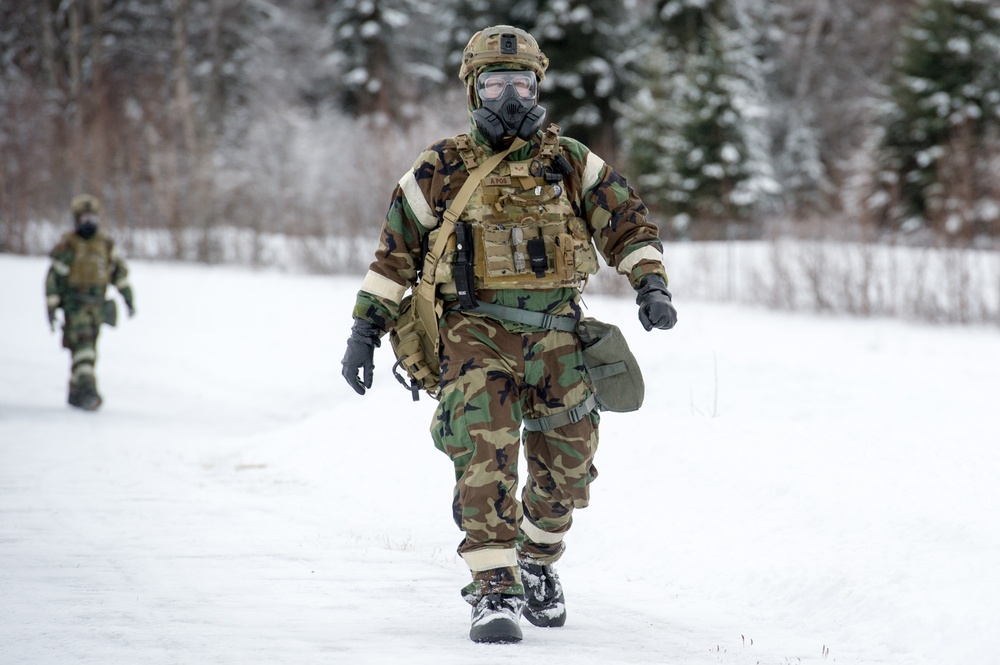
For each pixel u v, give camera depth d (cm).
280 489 2194
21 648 1030
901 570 1291
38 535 1670
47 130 11381
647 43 12362
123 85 13488
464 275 1141
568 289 1172
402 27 14962
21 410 3503
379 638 1100
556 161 1177
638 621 1257
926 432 1977
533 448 1192
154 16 14975
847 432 2000
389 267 1187
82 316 3612
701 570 1453
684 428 2095
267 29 17050
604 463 1989
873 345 4294
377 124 11875
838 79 15600
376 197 8756
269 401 3966
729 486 1747
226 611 1206
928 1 9556
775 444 1936
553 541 1207
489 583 1109
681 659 1077
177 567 1451
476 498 1115
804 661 1091
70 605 1215
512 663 1012
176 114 12681
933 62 9356
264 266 8775
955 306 5681
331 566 1484
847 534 1459
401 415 2605
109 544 1608
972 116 9106
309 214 9238
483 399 1127
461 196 1155
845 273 6031
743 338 4444
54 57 14175
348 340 1198
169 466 2527
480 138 1172
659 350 3512
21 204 10056
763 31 15000
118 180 10544
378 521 1858
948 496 1545
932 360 3528
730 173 10450
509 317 1145
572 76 12081
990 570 1244
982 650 1077
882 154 9400
